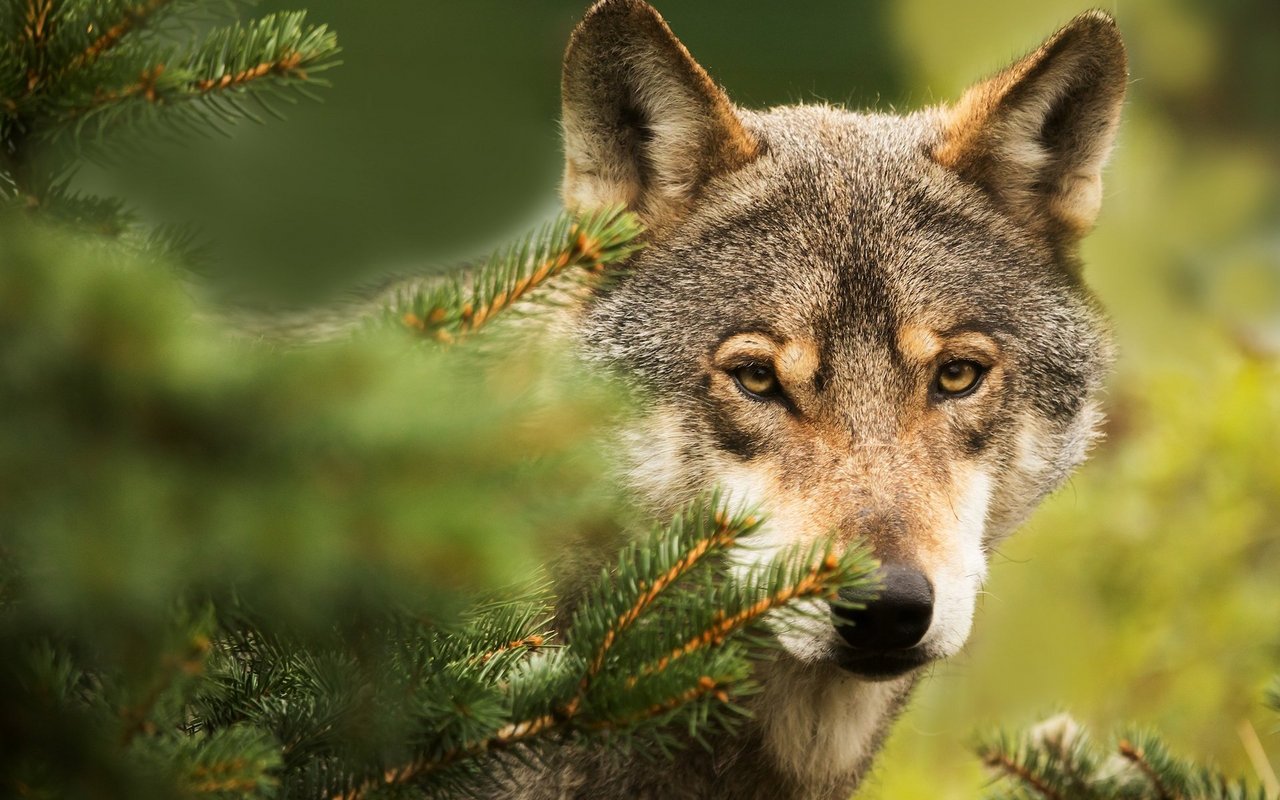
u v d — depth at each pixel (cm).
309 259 593
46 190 436
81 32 423
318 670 463
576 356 796
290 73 445
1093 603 1316
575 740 470
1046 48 855
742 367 773
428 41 2539
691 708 462
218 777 367
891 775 1186
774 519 723
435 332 410
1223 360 1351
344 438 303
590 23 805
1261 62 2586
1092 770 704
